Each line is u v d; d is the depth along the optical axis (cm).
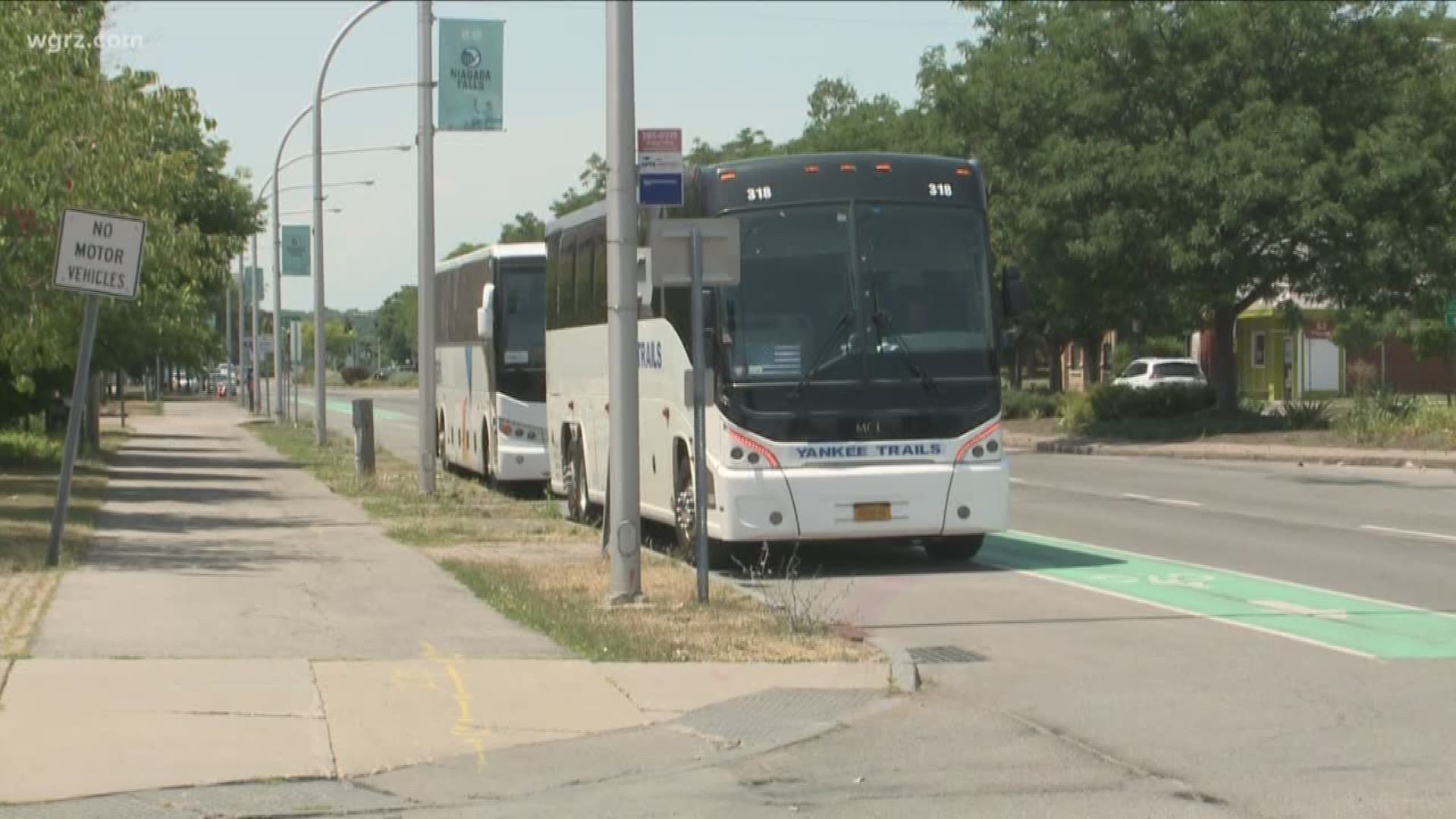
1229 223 3844
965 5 4581
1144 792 813
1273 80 3975
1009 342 1738
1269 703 1019
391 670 1080
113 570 1552
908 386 1639
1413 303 4059
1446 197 3862
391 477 3050
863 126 6022
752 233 1639
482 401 2870
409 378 15288
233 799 798
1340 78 4022
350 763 862
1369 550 1806
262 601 1370
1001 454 1664
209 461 3700
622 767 875
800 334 1631
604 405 2053
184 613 1289
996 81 4291
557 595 1414
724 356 1620
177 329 2992
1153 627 1313
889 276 1652
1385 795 800
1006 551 1859
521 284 2731
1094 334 5531
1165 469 3322
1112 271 4134
